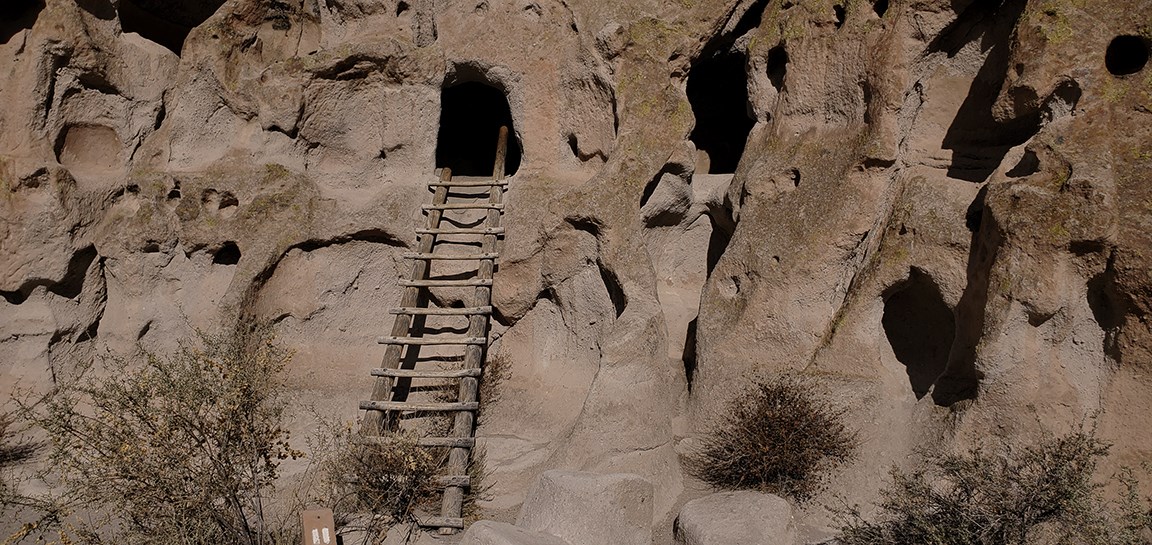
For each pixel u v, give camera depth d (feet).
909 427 23.53
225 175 29.17
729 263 26.50
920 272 23.52
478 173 35.27
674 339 28.63
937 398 23.27
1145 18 20.48
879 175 24.35
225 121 29.91
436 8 29.94
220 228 29.07
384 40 28.94
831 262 24.79
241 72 29.63
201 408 22.09
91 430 21.25
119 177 29.86
